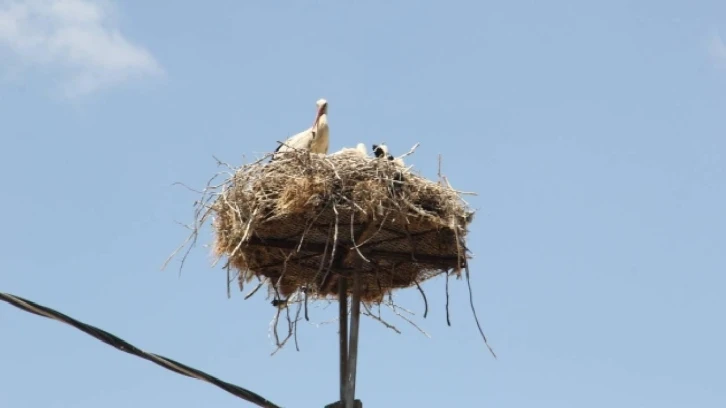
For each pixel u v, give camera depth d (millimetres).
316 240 16000
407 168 15875
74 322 11812
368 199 15328
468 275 16188
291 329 16875
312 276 16766
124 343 12219
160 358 12500
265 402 13188
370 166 15555
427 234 16000
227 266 16500
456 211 16016
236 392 13031
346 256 16250
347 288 16906
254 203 15750
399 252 16234
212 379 12914
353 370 15641
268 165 16016
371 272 16922
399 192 15641
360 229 15734
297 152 15742
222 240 16156
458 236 15992
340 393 15641
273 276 16891
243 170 16062
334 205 15266
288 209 15336
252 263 16562
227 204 15977
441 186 16062
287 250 16219
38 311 11570
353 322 15828
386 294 17219
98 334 12016
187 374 12742
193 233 16031
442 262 16250
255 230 15781
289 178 15547
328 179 15352
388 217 15555
